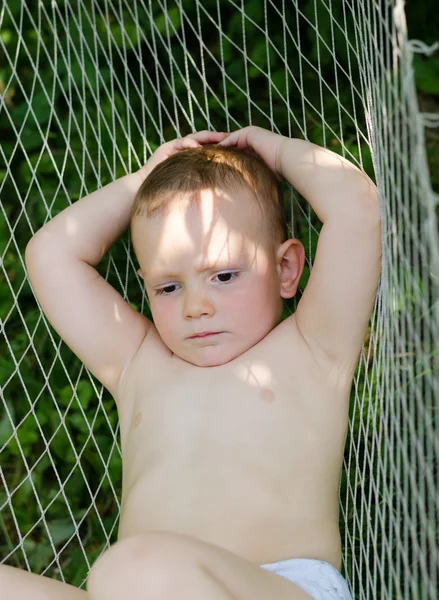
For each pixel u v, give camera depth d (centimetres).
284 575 171
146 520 183
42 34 319
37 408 279
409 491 238
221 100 311
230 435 187
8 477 275
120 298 215
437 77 306
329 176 197
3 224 299
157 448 191
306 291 196
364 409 256
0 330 250
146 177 215
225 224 194
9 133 312
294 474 184
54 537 264
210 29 317
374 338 228
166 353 206
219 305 193
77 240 215
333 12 296
